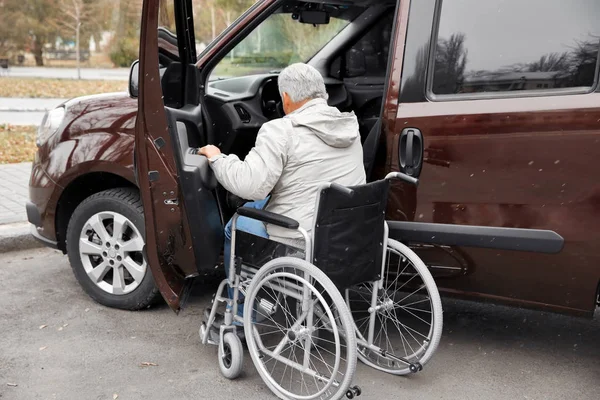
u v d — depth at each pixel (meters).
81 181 3.91
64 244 4.09
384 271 3.24
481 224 3.00
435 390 3.03
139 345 3.43
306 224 2.90
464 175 3.01
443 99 3.07
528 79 2.90
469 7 3.04
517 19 2.93
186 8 3.39
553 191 2.84
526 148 2.87
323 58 4.36
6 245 4.89
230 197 3.65
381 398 2.95
